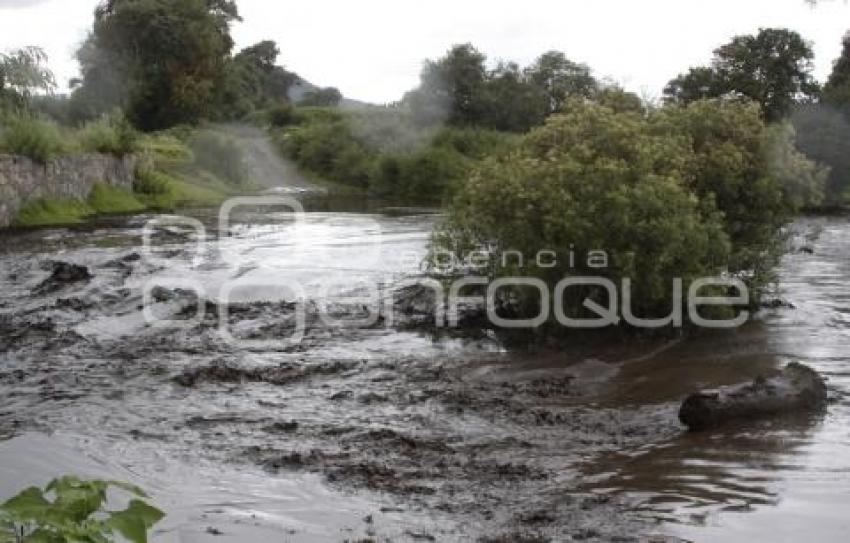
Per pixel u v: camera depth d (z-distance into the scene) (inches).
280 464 295.6
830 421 324.5
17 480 262.5
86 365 436.8
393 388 391.9
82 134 1433.3
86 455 296.4
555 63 2463.1
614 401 367.6
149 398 379.2
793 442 301.4
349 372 421.4
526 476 281.6
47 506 114.7
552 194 466.9
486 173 508.4
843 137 1520.7
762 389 334.6
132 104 2704.2
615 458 295.9
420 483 277.6
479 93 2396.7
